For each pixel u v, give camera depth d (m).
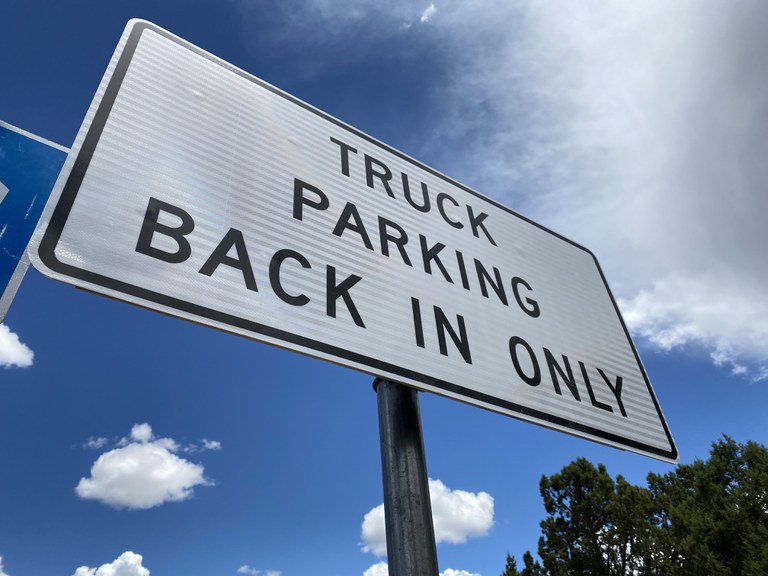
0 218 1.29
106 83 1.31
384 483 1.14
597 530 17.22
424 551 1.03
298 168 1.52
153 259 1.08
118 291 0.99
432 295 1.53
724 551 13.92
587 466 19.20
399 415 1.22
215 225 1.22
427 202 1.83
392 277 1.47
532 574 17.19
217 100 1.50
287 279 1.24
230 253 1.19
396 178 1.80
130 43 1.44
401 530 1.04
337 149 1.69
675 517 15.48
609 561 16.31
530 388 1.54
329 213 1.48
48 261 0.95
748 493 14.44
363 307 1.33
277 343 1.12
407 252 1.58
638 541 15.53
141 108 1.32
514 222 2.12
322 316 1.23
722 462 17.53
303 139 1.62
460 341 1.47
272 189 1.40
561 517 18.09
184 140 1.33
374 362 1.24
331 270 1.34
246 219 1.29
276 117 1.61
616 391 1.81
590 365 1.82
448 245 1.74
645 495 17.39
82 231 1.03
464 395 1.35
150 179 1.20
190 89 1.46
